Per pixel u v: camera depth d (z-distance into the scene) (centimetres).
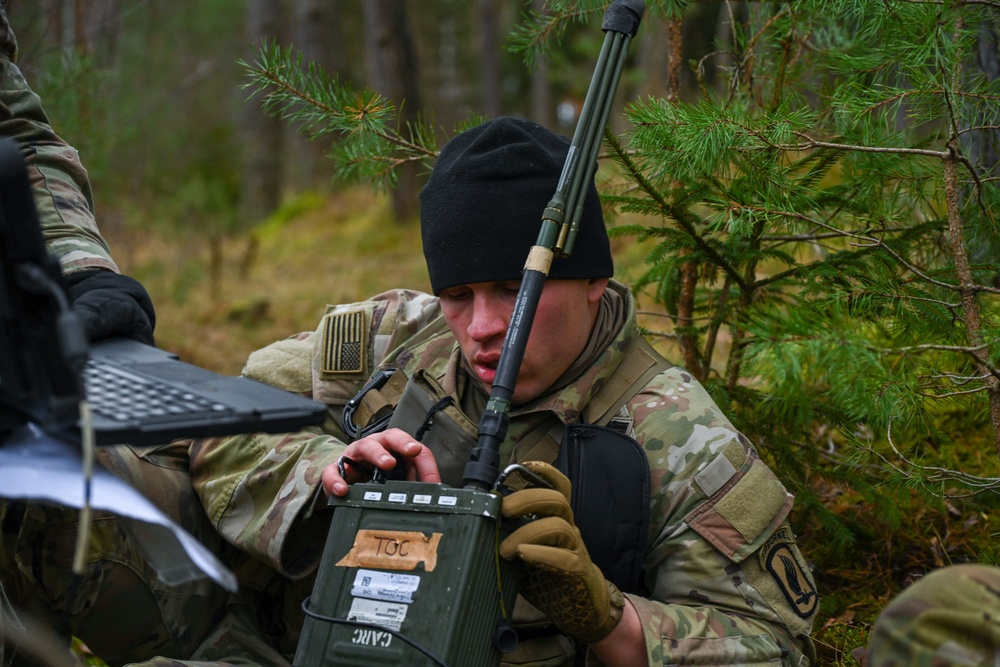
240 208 1631
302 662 164
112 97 701
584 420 192
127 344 159
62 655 173
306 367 226
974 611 137
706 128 218
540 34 287
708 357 265
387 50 1095
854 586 256
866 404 200
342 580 166
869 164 233
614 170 285
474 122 263
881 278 220
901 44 212
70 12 545
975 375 221
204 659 214
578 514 182
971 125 222
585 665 187
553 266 184
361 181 284
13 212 126
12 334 130
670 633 172
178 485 218
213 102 1778
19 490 131
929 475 225
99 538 197
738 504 182
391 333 223
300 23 1422
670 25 278
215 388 141
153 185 1141
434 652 152
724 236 262
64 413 125
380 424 207
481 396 201
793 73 270
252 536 204
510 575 161
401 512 165
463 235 187
